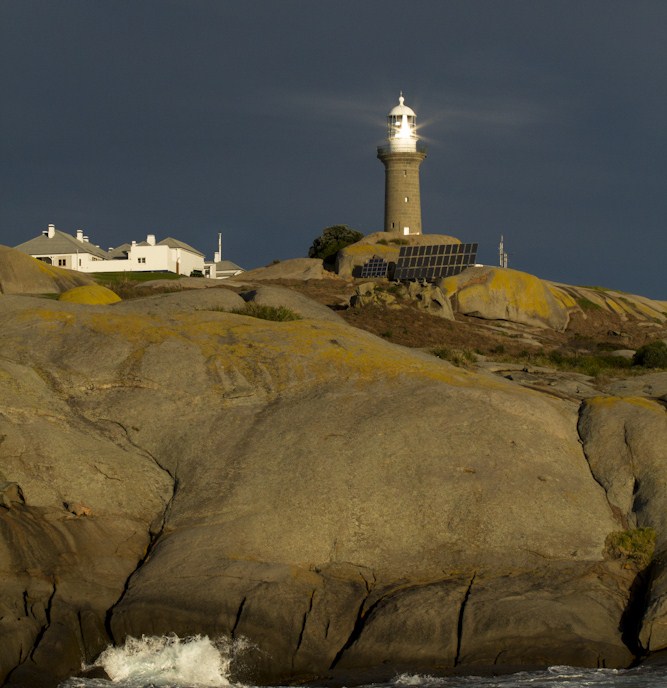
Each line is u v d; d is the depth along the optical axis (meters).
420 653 49.97
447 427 61.84
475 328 143.50
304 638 50.88
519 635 49.94
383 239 191.88
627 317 166.50
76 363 66.69
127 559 55.69
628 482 61.03
